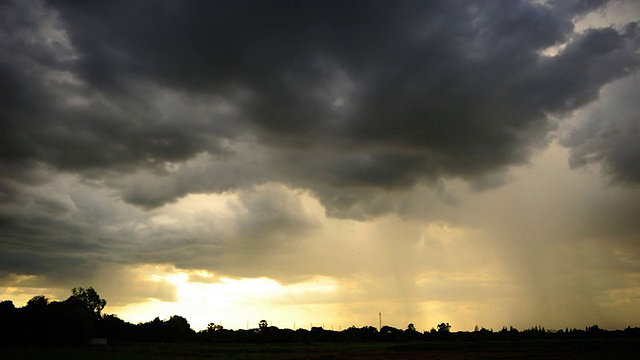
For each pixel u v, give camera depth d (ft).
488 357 259.80
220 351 323.16
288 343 559.79
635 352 255.29
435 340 593.01
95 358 178.60
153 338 570.87
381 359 249.75
